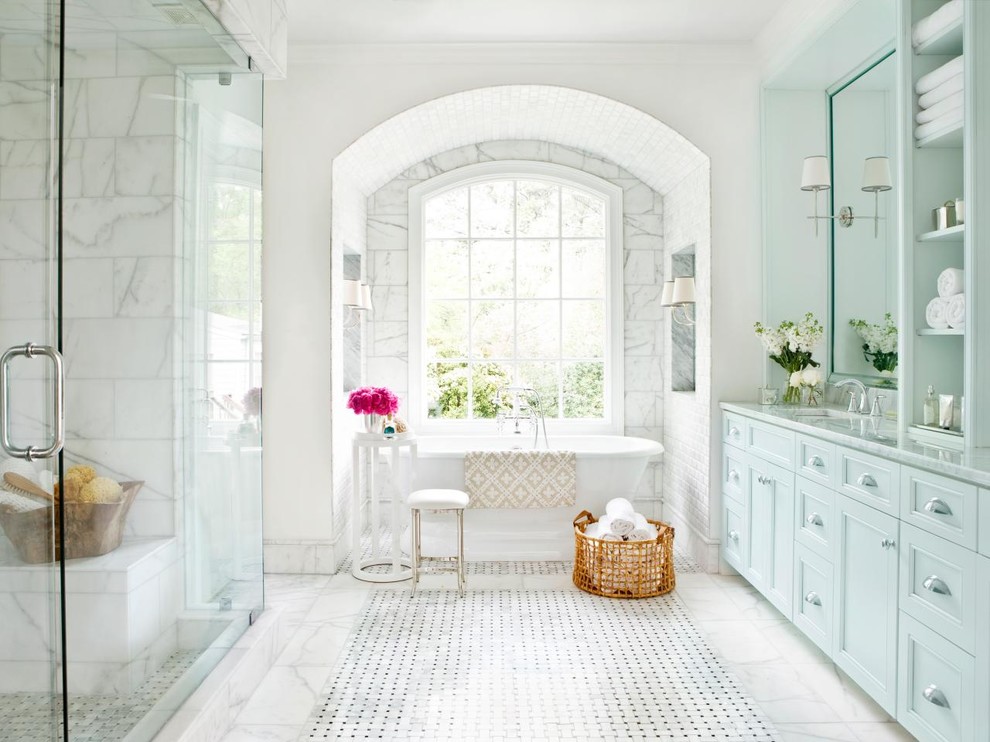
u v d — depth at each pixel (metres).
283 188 4.23
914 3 2.81
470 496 4.32
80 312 1.82
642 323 5.37
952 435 2.55
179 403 2.34
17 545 1.71
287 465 4.26
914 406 2.79
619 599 3.84
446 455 4.34
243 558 2.93
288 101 4.24
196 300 2.46
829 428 2.96
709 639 3.30
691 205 4.64
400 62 4.25
